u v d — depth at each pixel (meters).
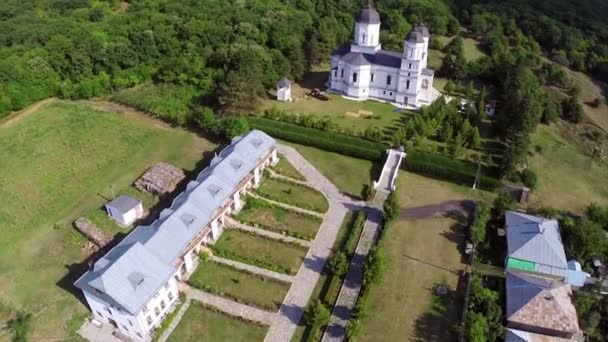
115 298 60.81
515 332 62.94
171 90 126.94
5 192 91.62
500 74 136.00
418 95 124.62
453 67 140.12
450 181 96.00
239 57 124.88
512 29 172.38
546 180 98.56
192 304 70.06
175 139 108.69
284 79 123.44
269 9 159.50
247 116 113.44
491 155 102.69
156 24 144.25
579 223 77.56
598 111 135.38
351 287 72.69
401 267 76.12
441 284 73.19
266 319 68.12
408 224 84.75
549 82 145.25
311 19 157.62
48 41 136.25
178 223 73.25
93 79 127.81
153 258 66.69
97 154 103.00
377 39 124.94
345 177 96.94
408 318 68.06
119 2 178.12
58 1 171.38
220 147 105.75
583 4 196.62
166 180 91.75
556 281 71.50
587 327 65.75
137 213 85.62
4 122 115.31
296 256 78.25
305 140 105.62
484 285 72.69
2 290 72.31
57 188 93.06
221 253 77.94
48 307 69.62
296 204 88.69
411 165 97.06
